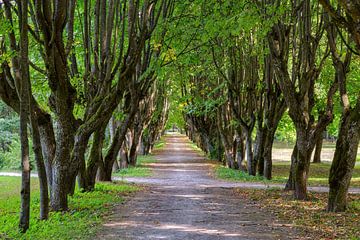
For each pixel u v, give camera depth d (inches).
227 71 1018.7
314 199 604.4
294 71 616.4
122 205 541.6
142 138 1919.3
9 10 400.8
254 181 926.4
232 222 436.1
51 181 486.9
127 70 508.4
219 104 1137.4
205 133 1664.6
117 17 556.7
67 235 361.7
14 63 399.5
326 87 897.5
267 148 967.6
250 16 433.7
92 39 692.1
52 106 479.2
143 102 1290.6
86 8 564.1
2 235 355.6
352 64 861.2
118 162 1338.6
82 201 539.2
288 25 588.4
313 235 371.2
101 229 393.1
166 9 645.9
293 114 596.7
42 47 458.3
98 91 526.9
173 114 2866.6
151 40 669.9
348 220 434.0
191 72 1095.0
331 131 1343.5
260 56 828.6
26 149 362.9
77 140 484.1
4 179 1050.1
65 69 445.1
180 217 464.1
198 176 1062.4
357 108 467.5
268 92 914.7
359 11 265.4
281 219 450.6
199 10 673.6
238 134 1157.7
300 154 601.3
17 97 461.1
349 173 482.9
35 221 401.1
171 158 1728.6
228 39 773.3
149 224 422.0
